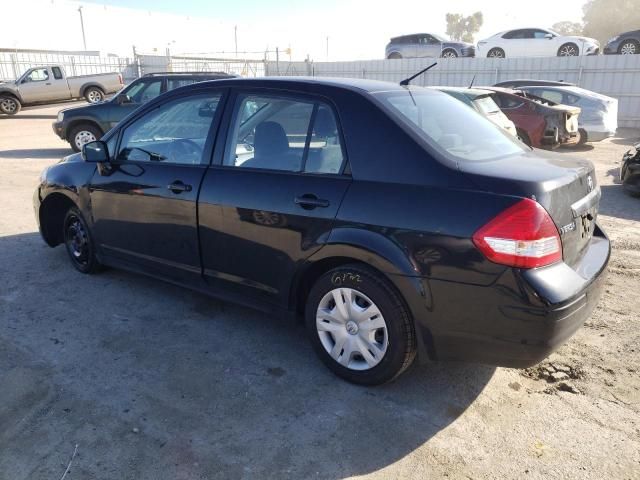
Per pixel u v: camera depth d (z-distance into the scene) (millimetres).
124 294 4555
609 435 2797
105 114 12297
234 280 3650
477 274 2654
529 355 2680
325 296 3234
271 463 2604
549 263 2658
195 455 2650
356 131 3098
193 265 3877
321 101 3271
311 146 3260
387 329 2990
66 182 4746
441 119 3359
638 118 19172
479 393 3170
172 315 4180
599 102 13758
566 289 2641
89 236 4727
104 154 4289
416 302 2834
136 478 2500
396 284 2867
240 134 3611
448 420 2926
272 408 3025
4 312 4199
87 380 3281
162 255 4078
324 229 3086
